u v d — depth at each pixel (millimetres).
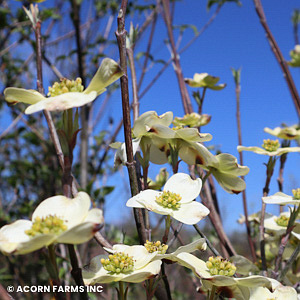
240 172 368
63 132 232
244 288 289
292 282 440
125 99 308
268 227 487
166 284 334
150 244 316
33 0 431
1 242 206
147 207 312
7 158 1066
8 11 847
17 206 993
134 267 287
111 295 588
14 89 244
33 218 223
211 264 298
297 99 582
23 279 751
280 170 496
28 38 857
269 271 463
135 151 348
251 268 420
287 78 599
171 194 327
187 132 349
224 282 275
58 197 229
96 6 957
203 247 302
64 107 226
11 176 1012
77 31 771
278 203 385
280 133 470
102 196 690
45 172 939
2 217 861
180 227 341
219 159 365
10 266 764
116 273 278
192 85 564
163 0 629
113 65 235
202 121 497
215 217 483
